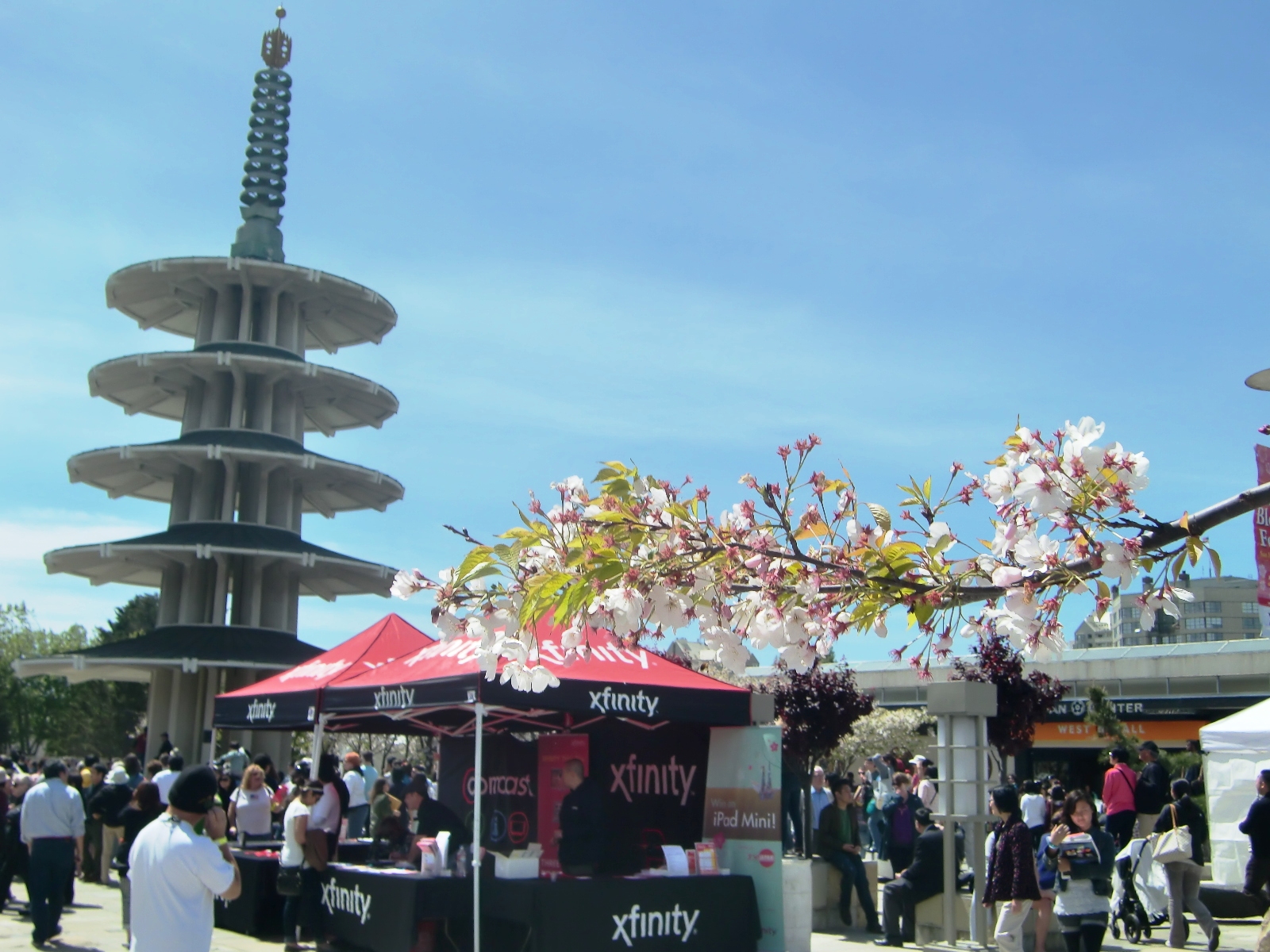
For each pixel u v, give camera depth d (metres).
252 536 35.16
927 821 13.49
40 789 11.20
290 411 37.62
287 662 33.31
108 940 11.45
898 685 31.97
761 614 3.28
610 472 3.37
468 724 13.79
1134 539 2.80
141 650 33.03
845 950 11.40
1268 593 8.98
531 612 3.29
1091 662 28.80
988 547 3.18
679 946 9.77
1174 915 11.92
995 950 11.06
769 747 10.64
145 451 34.94
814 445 3.41
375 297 40.06
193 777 5.53
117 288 38.88
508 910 9.54
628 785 11.77
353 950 10.90
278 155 40.59
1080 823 9.90
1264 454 6.29
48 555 35.81
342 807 13.85
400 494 39.50
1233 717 15.15
